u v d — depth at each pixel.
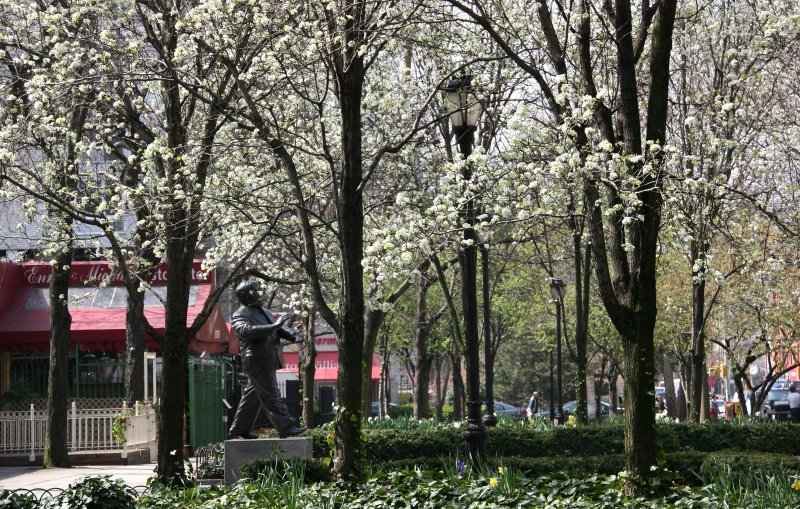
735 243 14.91
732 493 10.41
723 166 15.88
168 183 14.13
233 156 16.34
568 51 15.29
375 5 13.05
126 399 25.77
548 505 10.15
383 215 18.89
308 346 24.31
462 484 11.26
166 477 13.80
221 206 16.39
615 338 40.69
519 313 44.47
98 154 19.83
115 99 14.84
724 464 13.65
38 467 23.36
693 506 9.97
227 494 11.68
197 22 12.84
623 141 11.48
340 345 12.49
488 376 21.89
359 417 12.34
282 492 10.96
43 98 13.66
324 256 20.39
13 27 15.12
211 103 13.20
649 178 11.15
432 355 48.97
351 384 12.34
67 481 19.39
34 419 24.34
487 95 16.14
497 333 49.88
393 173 19.72
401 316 44.09
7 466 23.92
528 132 13.20
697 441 19.41
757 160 16.30
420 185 19.48
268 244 21.92
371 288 12.76
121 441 23.92
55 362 23.20
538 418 25.89
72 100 14.84
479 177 12.51
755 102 17.25
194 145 14.25
